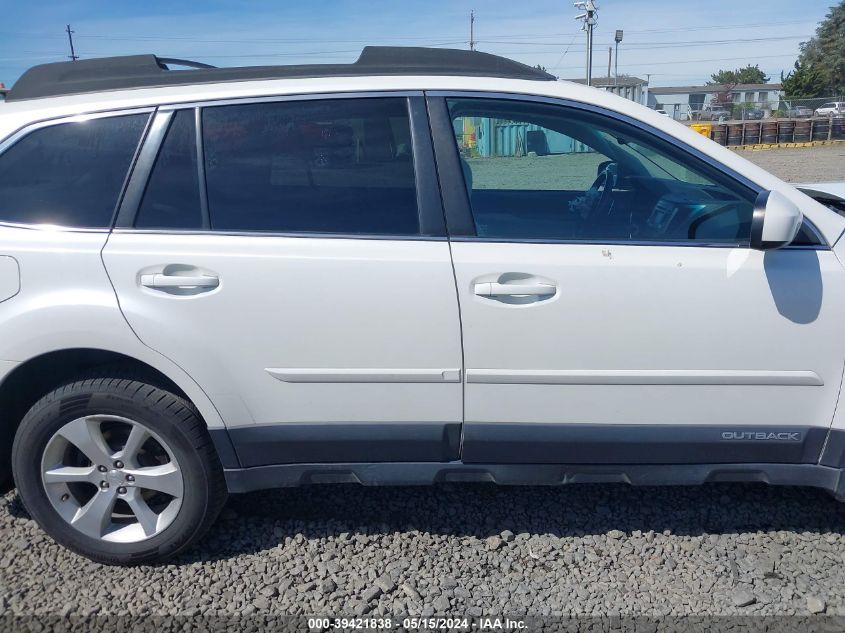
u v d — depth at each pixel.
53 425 2.60
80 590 2.67
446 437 2.64
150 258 2.49
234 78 2.68
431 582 2.70
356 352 2.53
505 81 2.67
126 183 2.56
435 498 3.21
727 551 2.83
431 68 2.70
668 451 2.64
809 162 20.52
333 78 2.66
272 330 2.51
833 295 2.48
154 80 2.69
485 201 2.63
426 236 2.54
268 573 2.75
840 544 2.85
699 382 2.54
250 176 2.58
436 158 2.59
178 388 2.65
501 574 2.74
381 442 2.64
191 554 2.86
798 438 2.61
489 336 2.51
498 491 3.26
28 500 2.69
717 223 2.60
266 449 2.65
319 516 3.09
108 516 2.74
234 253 2.50
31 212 2.56
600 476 2.69
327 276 2.48
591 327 2.50
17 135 2.59
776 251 2.52
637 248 2.54
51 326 2.49
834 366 2.52
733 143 28.56
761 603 2.56
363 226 2.55
